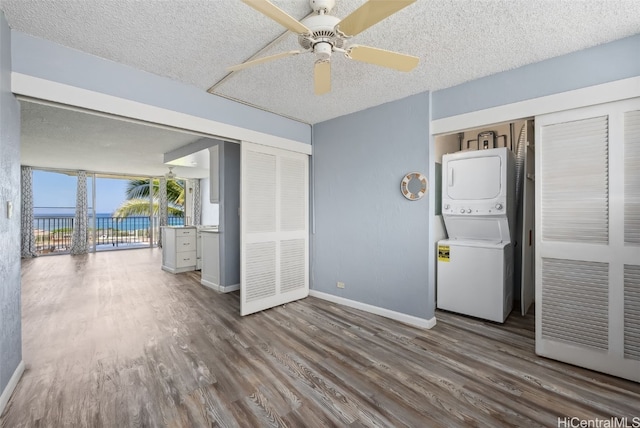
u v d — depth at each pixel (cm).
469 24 180
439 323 297
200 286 441
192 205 979
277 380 196
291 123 368
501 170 305
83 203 765
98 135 432
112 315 314
